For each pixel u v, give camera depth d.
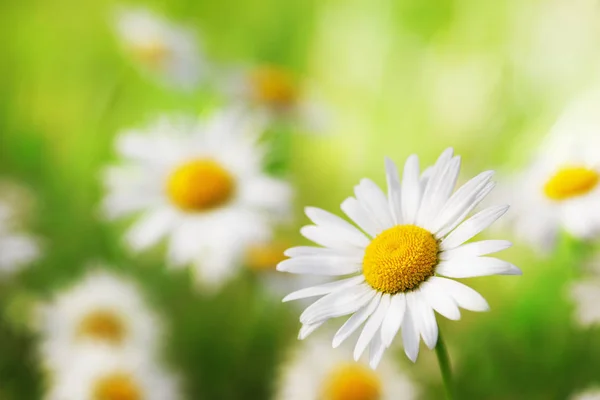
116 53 0.75
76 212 0.63
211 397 0.56
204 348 0.58
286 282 0.57
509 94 0.61
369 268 0.42
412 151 0.65
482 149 0.61
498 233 0.53
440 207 0.42
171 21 0.73
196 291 0.60
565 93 0.60
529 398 0.53
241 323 0.58
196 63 0.67
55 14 0.78
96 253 0.62
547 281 0.54
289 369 0.54
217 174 0.55
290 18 0.74
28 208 0.63
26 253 0.56
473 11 0.65
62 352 0.56
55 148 0.67
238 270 0.57
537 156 0.54
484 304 0.40
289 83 0.65
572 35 0.61
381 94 0.67
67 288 0.58
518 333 0.54
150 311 0.58
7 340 0.57
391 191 0.43
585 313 0.49
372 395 0.52
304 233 0.43
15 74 0.74
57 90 0.73
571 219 0.50
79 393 0.54
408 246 0.41
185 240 0.54
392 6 0.70
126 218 0.62
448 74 0.64
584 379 0.52
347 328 0.41
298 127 0.64
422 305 0.41
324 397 0.53
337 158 0.65
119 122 0.70
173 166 0.56
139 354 0.56
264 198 0.55
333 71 0.70
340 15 0.72
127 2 0.79
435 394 0.53
